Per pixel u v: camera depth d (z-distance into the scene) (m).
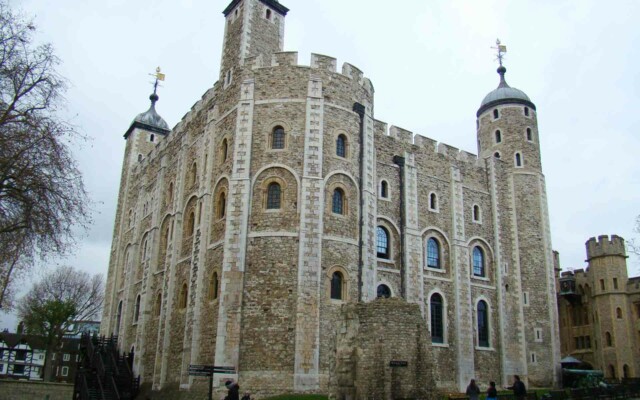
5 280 22.34
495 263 35.03
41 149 17.38
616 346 42.09
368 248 25.42
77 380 29.66
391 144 32.00
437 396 19.17
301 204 24.05
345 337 19.36
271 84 26.03
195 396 23.22
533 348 34.53
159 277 31.98
